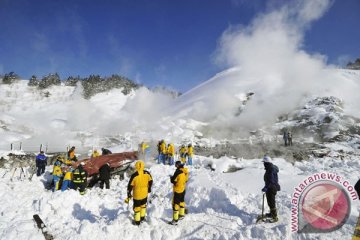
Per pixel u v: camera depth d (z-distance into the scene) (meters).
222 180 12.93
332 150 26.59
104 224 8.52
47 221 9.39
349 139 32.34
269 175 8.20
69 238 8.05
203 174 14.41
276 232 7.19
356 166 17.39
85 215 10.09
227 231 7.94
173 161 19.55
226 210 9.63
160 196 12.21
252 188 11.45
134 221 8.70
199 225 8.48
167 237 7.99
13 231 8.35
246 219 8.76
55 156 21.41
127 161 16.39
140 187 8.60
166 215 9.42
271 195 8.10
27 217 9.76
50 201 10.45
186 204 11.16
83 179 12.95
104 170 14.04
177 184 8.74
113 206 11.02
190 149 19.59
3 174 17.02
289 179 12.23
